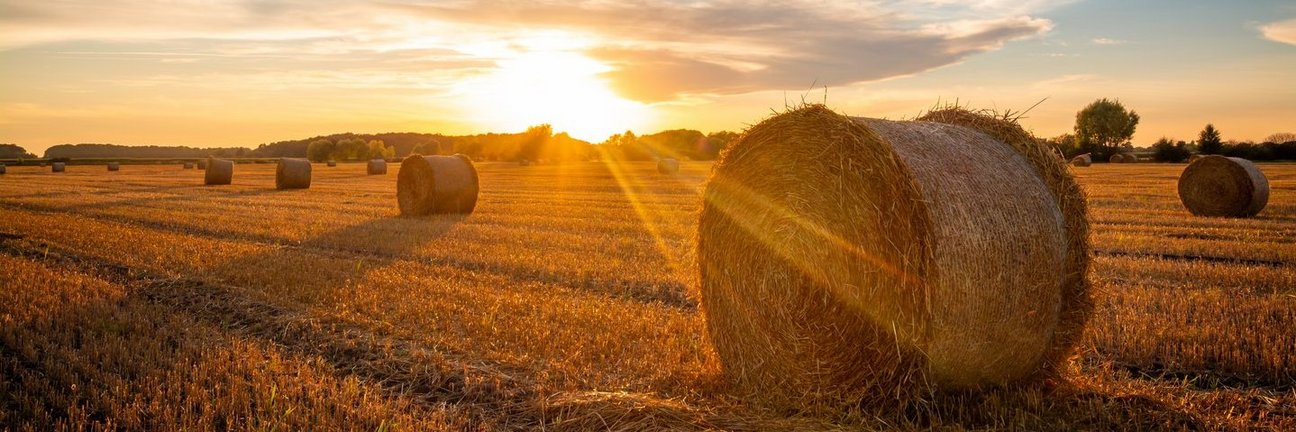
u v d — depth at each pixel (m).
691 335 7.96
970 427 5.63
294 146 156.00
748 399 6.47
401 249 13.89
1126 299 9.18
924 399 5.79
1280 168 50.50
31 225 16.95
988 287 5.71
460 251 13.59
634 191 33.38
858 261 6.00
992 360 5.96
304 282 10.45
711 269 7.28
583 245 14.54
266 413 5.79
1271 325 7.80
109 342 7.37
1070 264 6.38
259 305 9.20
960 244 5.60
